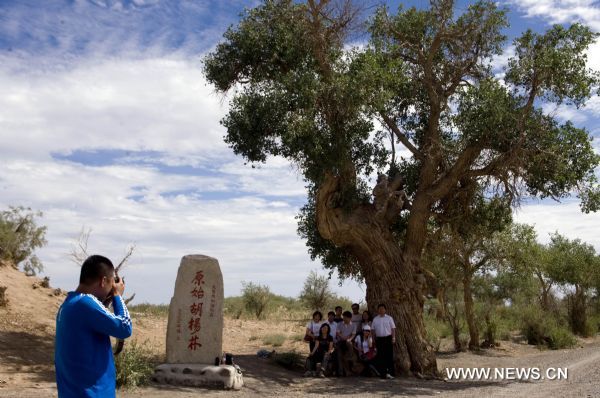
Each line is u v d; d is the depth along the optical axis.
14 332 13.46
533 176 16.27
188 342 12.61
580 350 23.97
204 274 12.95
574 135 15.93
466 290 24.50
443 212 18.70
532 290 38.50
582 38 15.85
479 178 17.48
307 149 14.36
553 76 15.68
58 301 17.14
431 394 12.34
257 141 14.78
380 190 16.64
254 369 14.91
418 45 18.20
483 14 17.42
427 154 17.42
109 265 4.09
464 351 23.81
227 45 16.34
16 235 18.58
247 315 28.98
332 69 15.91
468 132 15.70
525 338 29.11
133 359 11.38
